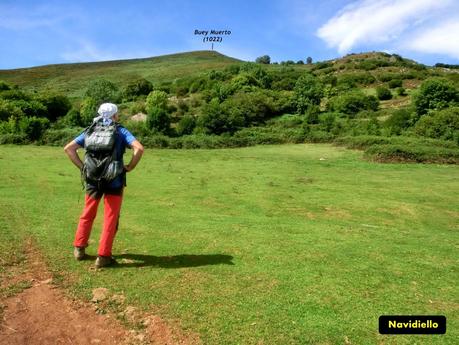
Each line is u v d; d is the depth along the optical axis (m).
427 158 21.89
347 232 7.34
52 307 3.96
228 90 47.19
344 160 22.55
